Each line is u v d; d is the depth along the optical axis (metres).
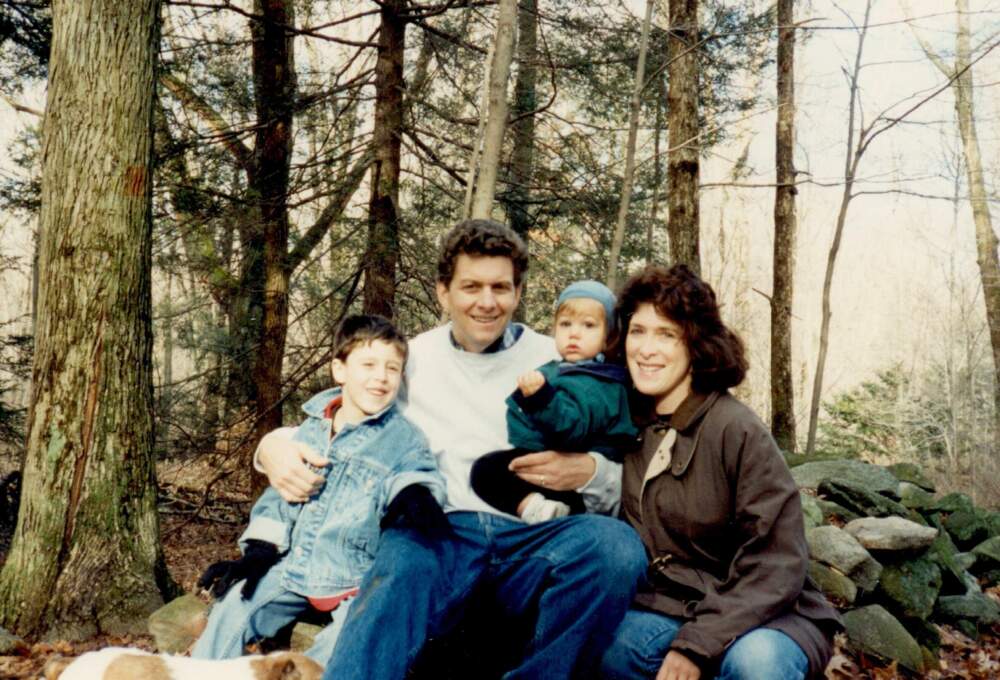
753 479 2.74
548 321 11.65
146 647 5.43
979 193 18.25
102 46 5.69
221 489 13.43
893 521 5.89
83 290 5.70
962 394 24.38
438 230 10.53
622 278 11.44
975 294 23.75
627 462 3.03
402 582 2.66
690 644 2.62
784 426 12.97
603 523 2.79
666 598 2.88
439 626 2.85
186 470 14.39
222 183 10.65
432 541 2.83
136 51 5.81
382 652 2.57
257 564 3.09
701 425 2.86
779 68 13.16
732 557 2.91
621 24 11.13
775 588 2.65
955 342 24.55
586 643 2.79
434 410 3.16
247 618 3.05
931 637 5.62
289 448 3.13
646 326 2.93
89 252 5.70
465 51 11.27
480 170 5.47
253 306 11.70
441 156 11.16
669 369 2.91
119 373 5.80
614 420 2.95
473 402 3.13
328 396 3.39
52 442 5.68
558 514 2.92
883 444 22.73
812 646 2.69
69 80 5.69
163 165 10.18
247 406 11.84
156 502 6.06
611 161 12.81
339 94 11.20
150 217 6.01
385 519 2.91
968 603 6.27
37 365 5.77
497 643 3.22
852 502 6.42
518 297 3.20
